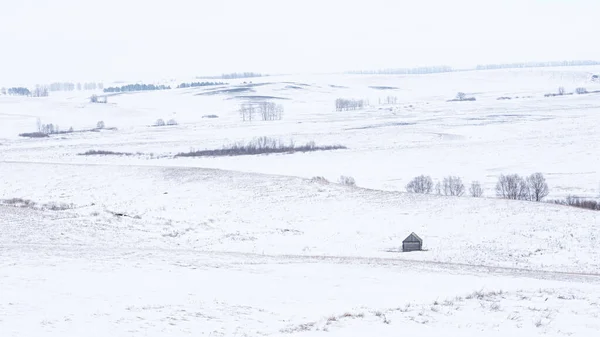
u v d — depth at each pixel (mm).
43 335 16641
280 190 88562
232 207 79750
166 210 78312
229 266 35000
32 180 100438
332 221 72188
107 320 19047
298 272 33844
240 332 18438
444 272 38531
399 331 18609
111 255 37688
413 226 69000
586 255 56281
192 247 55125
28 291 23203
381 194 86500
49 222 57656
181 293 24906
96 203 82438
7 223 54188
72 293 23391
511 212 74125
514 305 24047
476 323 20141
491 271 42125
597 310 23219
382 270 37094
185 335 17766
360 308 23375
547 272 45219
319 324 19672
